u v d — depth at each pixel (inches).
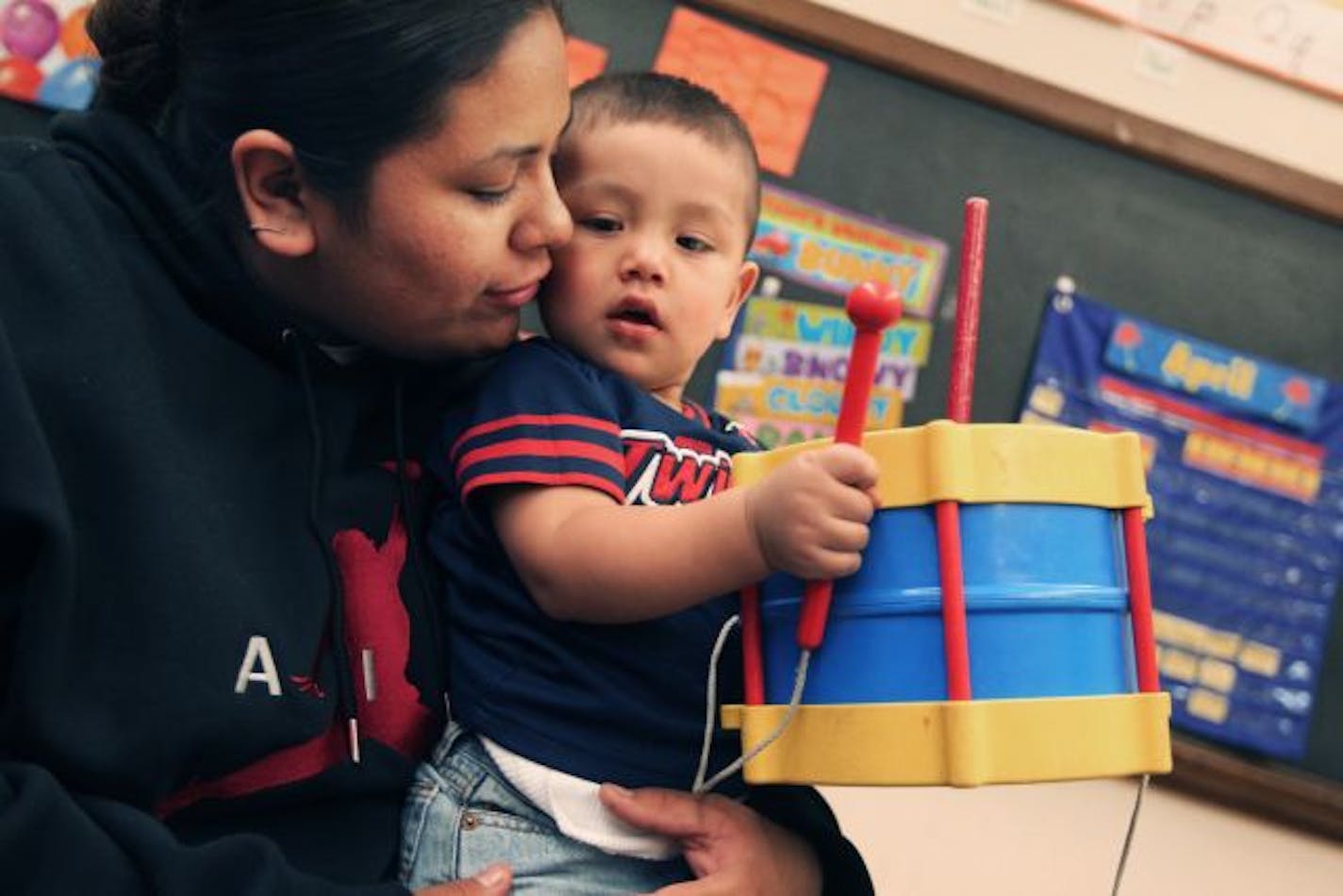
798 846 35.4
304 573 32.2
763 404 67.3
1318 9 73.3
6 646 29.5
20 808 26.6
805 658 28.7
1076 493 29.0
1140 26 71.7
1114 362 70.7
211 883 28.2
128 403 30.2
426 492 36.4
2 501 28.1
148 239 32.5
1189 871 69.2
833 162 68.2
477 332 33.2
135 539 29.6
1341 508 72.7
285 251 31.0
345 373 34.7
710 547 29.7
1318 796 69.9
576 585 31.7
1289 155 73.2
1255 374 72.2
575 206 36.5
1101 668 28.7
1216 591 71.1
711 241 37.0
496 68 30.1
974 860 67.3
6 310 30.0
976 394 69.4
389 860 34.2
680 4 66.6
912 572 28.1
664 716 33.6
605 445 33.8
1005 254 70.0
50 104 59.1
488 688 33.9
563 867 33.1
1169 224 71.7
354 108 29.7
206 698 29.6
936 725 27.2
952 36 69.9
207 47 31.0
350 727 32.7
